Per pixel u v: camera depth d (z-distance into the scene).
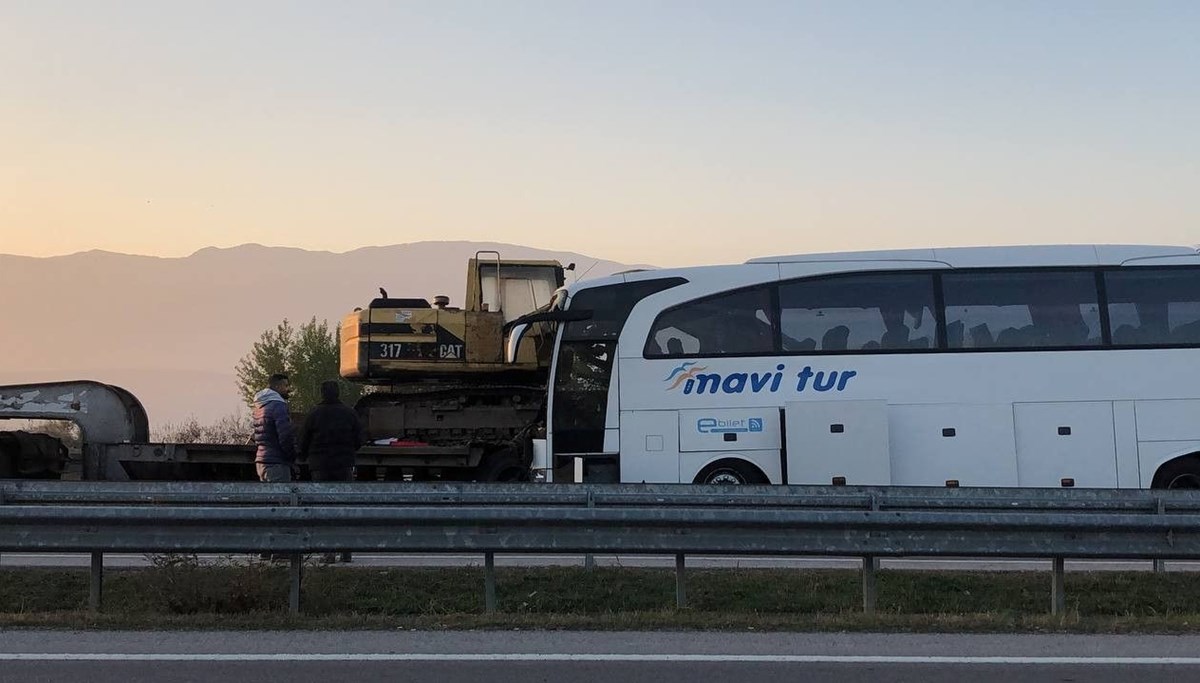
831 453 16.16
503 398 21.03
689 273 16.95
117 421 20.34
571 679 7.43
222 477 20.27
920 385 16.33
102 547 9.59
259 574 10.20
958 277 16.58
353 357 20.77
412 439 20.78
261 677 7.46
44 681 7.33
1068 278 16.55
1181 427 16.20
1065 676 7.54
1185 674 7.59
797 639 8.62
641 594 10.91
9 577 11.17
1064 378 16.30
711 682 7.37
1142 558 9.80
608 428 16.70
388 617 9.28
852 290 16.64
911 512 9.77
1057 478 16.14
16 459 20.12
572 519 9.66
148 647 8.29
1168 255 16.66
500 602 10.62
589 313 17.02
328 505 10.96
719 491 10.95
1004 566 12.60
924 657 8.03
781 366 16.52
